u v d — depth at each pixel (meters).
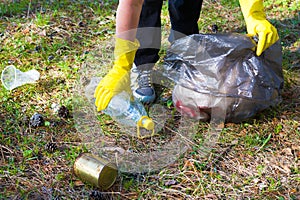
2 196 2.10
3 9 3.40
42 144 2.32
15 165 2.23
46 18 3.24
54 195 2.11
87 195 2.11
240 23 3.19
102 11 3.36
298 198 2.09
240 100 2.33
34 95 2.58
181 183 2.17
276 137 2.34
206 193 2.12
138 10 2.16
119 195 2.11
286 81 2.64
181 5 2.56
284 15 3.21
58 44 2.96
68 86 2.63
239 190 2.13
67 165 2.23
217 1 3.43
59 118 2.44
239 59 2.36
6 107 2.49
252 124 2.40
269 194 2.11
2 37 3.06
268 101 2.37
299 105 2.50
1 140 2.33
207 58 2.36
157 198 2.11
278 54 2.43
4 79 2.66
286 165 2.22
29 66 2.79
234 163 2.24
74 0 3.53
